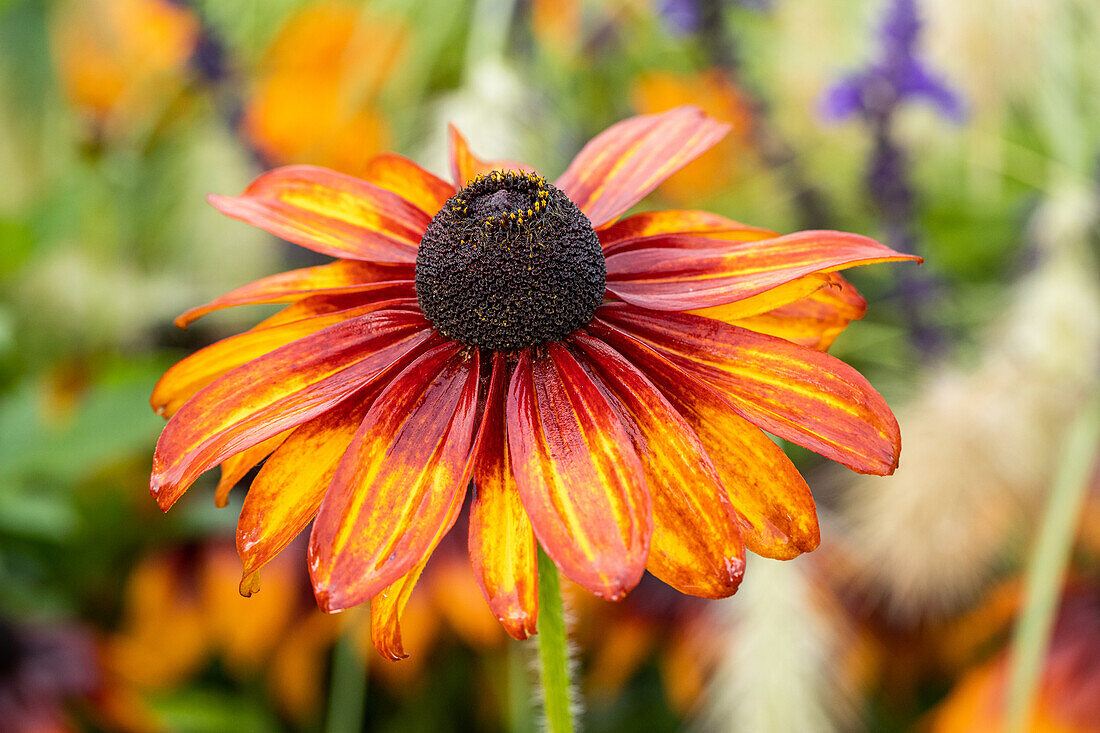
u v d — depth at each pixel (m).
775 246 0.26
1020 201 0.44
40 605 0.38
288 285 0.27
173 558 0.40
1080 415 0.35
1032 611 0.33
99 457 0.36
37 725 0.35
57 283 0.42
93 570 0.41
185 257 0.44
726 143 0.44
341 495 0.24
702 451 0.24
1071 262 0.38
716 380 0.25
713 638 0.37
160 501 0.24
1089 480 0.36
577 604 0.38
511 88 0.41
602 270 0.26
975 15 0.40
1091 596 0.37
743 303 0.26
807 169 0.44
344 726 0.37
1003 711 0.36
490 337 0.25
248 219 0.26
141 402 0.37
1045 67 0.41
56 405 0.41
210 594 0.39
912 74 0.38
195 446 0.25
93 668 0.36
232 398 0.25
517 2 0.45
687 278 0.26
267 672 0.39
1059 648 0.36
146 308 0.43
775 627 0.35
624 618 0.39
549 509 0.24
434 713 0.39
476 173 0.28
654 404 0.24
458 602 0.37
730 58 0.43
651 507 0.23
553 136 0.43
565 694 0.26
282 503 0.25
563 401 0.25
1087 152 0.42
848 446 0.24
